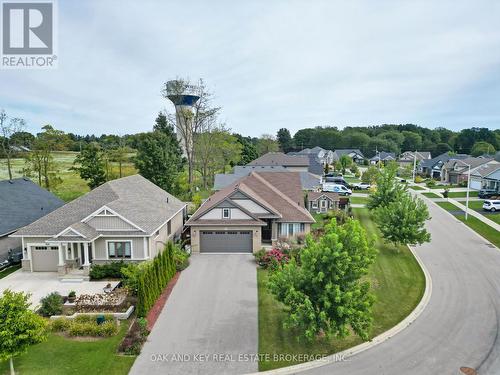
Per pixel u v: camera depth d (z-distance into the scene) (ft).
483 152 388.57
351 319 53.57
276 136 533.55
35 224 92.68
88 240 85.66
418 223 104.32
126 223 91.09
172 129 237.04
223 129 245.24
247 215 105.81
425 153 415.03
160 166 174.70
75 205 100.22
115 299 70.79
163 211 109.19
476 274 89.86
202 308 71.41
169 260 85.05
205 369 52.47
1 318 46.26
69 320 65.36
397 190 130.52
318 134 534.37
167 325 64.85
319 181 208.13
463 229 131.13
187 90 198.80
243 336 61.41
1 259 95.09
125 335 61.21
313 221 109.29
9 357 46.60
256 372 51.98
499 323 66.08
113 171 217.77
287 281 56.95
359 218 146.92
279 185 137.08
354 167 333.62
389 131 536.01
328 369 52.85
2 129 164.35
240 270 92.27
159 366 53.01
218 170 273.13
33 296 76.64
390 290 80.53
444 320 67.26
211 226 104.94
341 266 53.67
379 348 58.18
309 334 51.21
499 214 149.48
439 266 95.35
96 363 53.36
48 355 55.26
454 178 251.60
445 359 55.16
